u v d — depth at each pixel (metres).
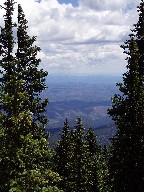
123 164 23.45
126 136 23.34
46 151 15.04
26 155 14.38
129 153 23.22
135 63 24.06
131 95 23.72
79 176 43.75
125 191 23.52
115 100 24.22
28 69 25.95
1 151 14.23
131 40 24.50
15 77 15.17
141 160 23.06
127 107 23.55
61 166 45.38
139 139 23.17
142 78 24.06
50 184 15.20
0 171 14.05
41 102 25.09
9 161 14.24
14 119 14.65
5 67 24.70
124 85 24.12
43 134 24.97
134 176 23.25
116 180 23.89
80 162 43.69
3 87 15.15
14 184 13.67
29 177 13.98
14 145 14.31
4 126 14.91
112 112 24.44
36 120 24.97
